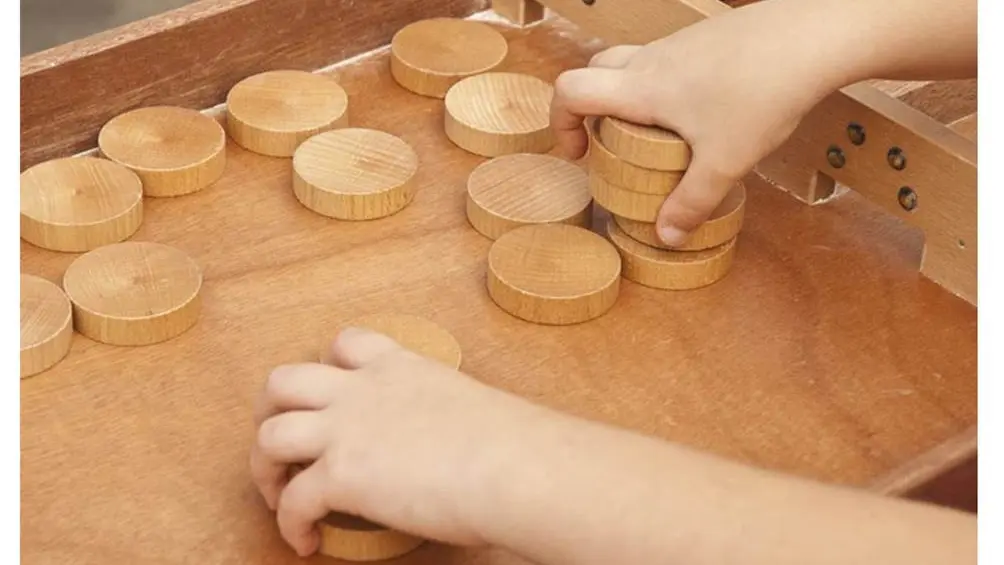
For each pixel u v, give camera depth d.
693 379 0.86
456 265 0.91
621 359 0.87
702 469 0.73
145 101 0.97
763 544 0.71
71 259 0.89
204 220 0.92
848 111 0.92
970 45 0.88
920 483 0.82
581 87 0.90
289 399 0.78
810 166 0.95
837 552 0.70
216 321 0.87
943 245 0.90
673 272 0.90
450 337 0.85
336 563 0.78
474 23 1.04
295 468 0.78
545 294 0.87
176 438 0.81
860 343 0.88
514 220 0.92
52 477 0.79
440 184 0.96
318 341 0.86
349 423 0.76
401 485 0.74
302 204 0.93
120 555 0.77
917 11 0.87
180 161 0.93
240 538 0.78
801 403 0.85
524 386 0.85
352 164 0.94
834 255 0.93
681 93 0.87
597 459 0.73
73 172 0.92
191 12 0.97
